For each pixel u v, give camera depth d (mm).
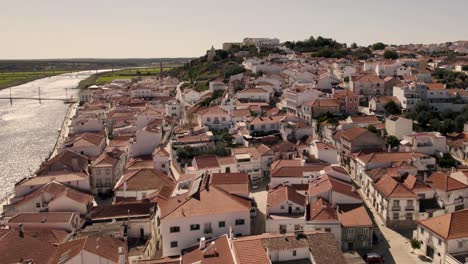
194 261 64688
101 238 72062
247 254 62062
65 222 84438
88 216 90938
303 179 107875
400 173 108875
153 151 140875
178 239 78750
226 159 123125
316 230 84438
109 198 121125
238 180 95188
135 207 91875
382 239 89562
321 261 63156
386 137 144625
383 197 96938
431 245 80375
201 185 89500
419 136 130125
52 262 66125
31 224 84375
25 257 68688
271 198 94875
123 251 63438
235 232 80062
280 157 128625
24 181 111312
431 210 94500
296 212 89688
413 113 164125
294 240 67500
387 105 176250
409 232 92875
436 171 110438
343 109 178750
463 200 97062
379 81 199625
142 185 110938
